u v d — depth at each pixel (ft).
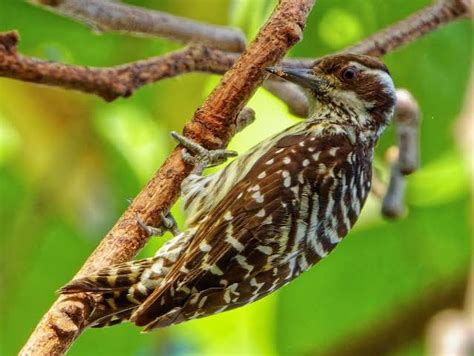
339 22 41.09
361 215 44.32
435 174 43.88
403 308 43.65
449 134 42.24
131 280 30.55
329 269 44.62
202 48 33.32
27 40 41.16
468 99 41.78
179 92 40.88
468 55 41.55
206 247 31.86
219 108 29.96
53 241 42.65
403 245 44.52
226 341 45.44
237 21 38.99
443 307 43.19
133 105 41.98
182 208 32.73
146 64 32.63
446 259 44.34
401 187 36.76
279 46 29.68
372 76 36.24
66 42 41.19
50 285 42.63
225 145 30.19
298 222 32.91
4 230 42.57
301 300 44.75
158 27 32.50
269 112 42.91
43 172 42.34
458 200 43.98
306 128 35.29
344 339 43.93
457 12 36.01
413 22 36.47
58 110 42.04
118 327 43.16
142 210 29.12
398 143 36.55
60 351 26.78
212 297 31.76
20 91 41.65
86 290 27.53
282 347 45.03
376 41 36.68
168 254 31.40
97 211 42.42
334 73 36.35
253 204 32.63
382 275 44.62
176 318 31.27
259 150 34.42
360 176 35.35
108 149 42.34
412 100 36.52
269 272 32.48
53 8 31.22
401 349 43.45
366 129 36.19
